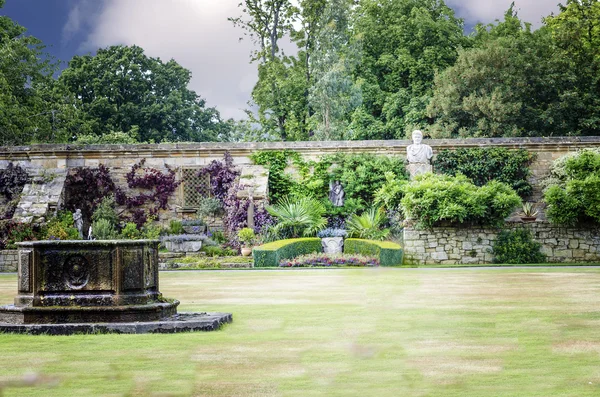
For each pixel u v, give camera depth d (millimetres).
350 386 5746
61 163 29828
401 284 15234
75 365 6598
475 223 24953
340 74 42938
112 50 53938
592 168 26531
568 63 41562
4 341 7926
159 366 6539
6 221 27109
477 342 7613
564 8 47562
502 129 39438
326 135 42750
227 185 29625
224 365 6570
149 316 8805
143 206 30016
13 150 29750
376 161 29438
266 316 9875
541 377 5965
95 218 29172
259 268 23109
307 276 18531
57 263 8828
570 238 24984
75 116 46250
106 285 8828
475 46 46250
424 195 24750
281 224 26500
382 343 7621
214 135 56406
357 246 24797
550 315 9656
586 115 41219
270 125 48500
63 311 8672
